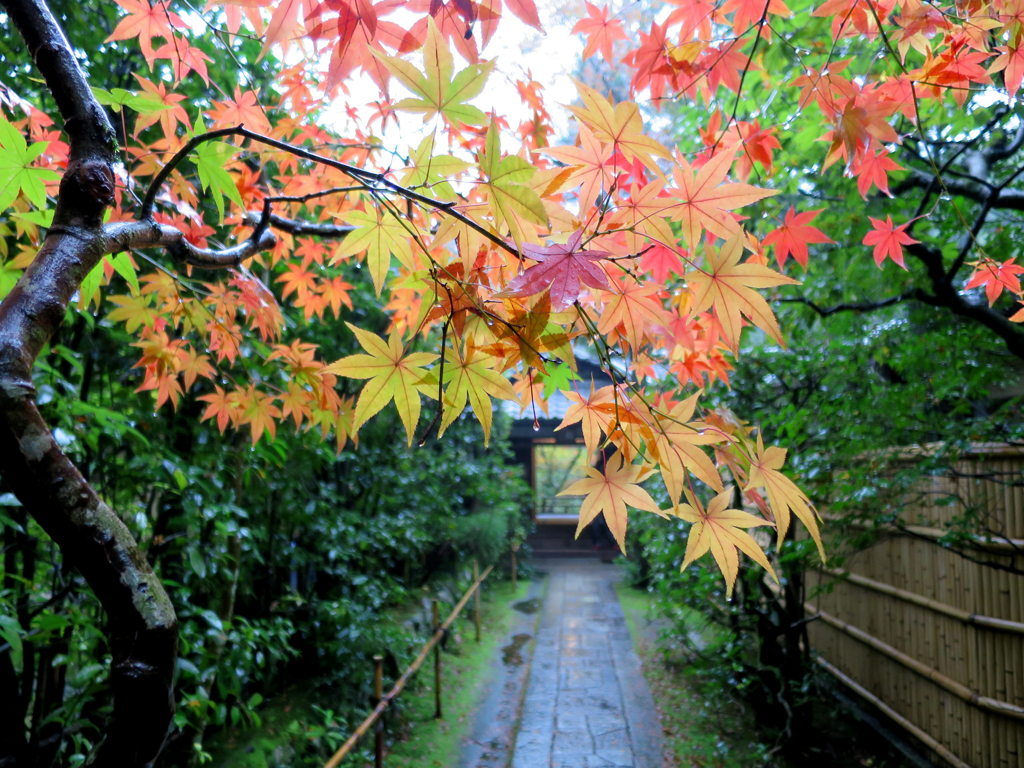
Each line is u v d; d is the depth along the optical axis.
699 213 0.84
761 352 3.81
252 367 1.95
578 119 0.79
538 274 0.67
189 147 0.75
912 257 2.81
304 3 0.71
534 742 4.01
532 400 0.91
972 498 3.20
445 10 0.72
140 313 1.65
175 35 1.16
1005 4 1.21
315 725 3.30
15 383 0.46
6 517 1.67
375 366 0.78
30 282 0.53
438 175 0.76
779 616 4.12
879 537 3.41
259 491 3.25
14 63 1.92
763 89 2.36
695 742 4.00
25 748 1.95
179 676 2.28
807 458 3.42
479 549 6.86
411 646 4.51
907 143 2.72
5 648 1.76
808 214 1.33
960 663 3.42
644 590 8.18
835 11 1.31
